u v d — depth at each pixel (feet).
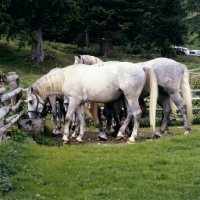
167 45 173.47
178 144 35.53
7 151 32.01
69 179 28.35
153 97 38.99
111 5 164.86
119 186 27.43
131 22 164.35
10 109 38.34
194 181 28.04
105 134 42.45
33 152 33.42
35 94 41.52
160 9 177.68
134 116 39.11
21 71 144.46
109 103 42.83
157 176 28.84
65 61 155.53
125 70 38.68
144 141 38.73
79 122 41.29
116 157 32.48
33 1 142.41
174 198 25.68
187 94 42.04
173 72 41.47
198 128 49.75
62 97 45.75
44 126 45.32
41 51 153.17
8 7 139.23
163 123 43.65
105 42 173.47
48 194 26.27
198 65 163.53
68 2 147.54
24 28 145.38
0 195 25.90
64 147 35.78
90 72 39.73
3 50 165.89
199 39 186.80
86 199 25.40
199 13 181.57
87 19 164.86
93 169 29.89
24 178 28.17
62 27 156.25
